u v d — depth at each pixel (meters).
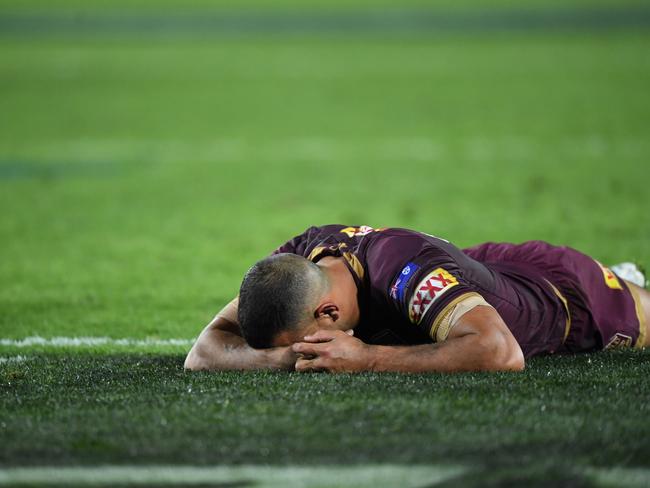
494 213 31.47
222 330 12.72
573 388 10.83
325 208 33.66
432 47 103.00
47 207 34.19
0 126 58.62
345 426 9.52
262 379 11.31
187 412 10.12
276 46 106.19
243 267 23.88
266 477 8.31
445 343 11.27
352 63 91.69
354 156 46.97
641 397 10.46
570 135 51.41
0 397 11.07
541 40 106.56
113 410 10.30
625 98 65.81
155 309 19.22
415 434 9.25
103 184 39.53
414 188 37.62
